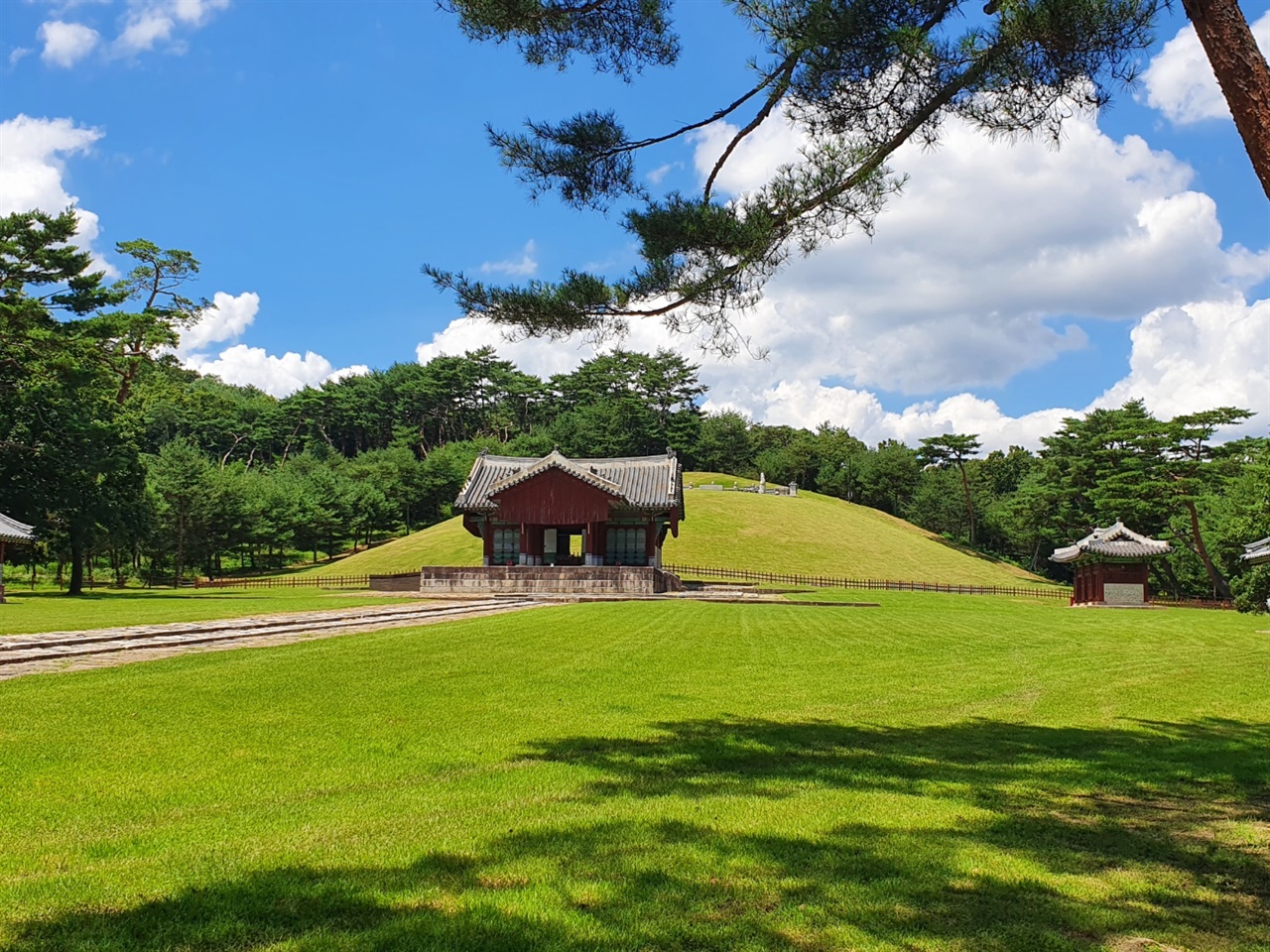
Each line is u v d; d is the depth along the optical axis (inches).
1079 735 373.7
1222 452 2357.3
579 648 639.1
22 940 155.8
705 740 346.0
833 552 2608.3
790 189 307.3
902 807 255.1
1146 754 336.2
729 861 205.3
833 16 272.8
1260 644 801.6
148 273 1921.8
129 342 1788.9
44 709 368.8
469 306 338.3
